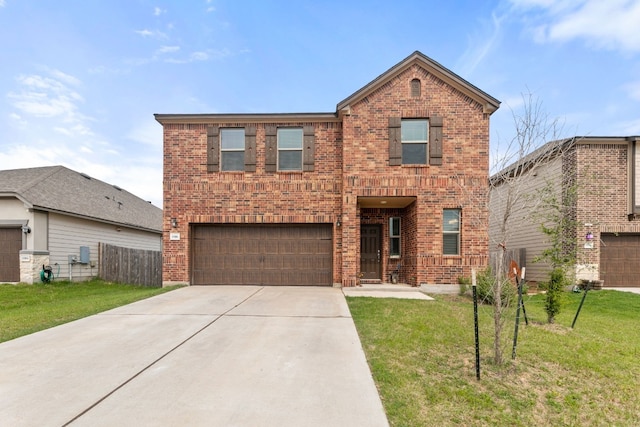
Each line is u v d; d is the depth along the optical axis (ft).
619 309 28.94
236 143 36.78
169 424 9.79
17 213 41.86
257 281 35.99
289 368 13.97
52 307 26.91
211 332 18.88
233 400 11.25
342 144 35.55
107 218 53.21
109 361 14.60
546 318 24.17
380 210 38.65
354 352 15.87
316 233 36.09
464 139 33.86
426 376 13.48
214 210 35.94
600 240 38.24
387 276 38.04
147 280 45.19
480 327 20.07
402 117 34.17
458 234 33.96
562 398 12.23
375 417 10.39
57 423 9.82
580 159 38.37
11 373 13.32
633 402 12.16
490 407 11.33
